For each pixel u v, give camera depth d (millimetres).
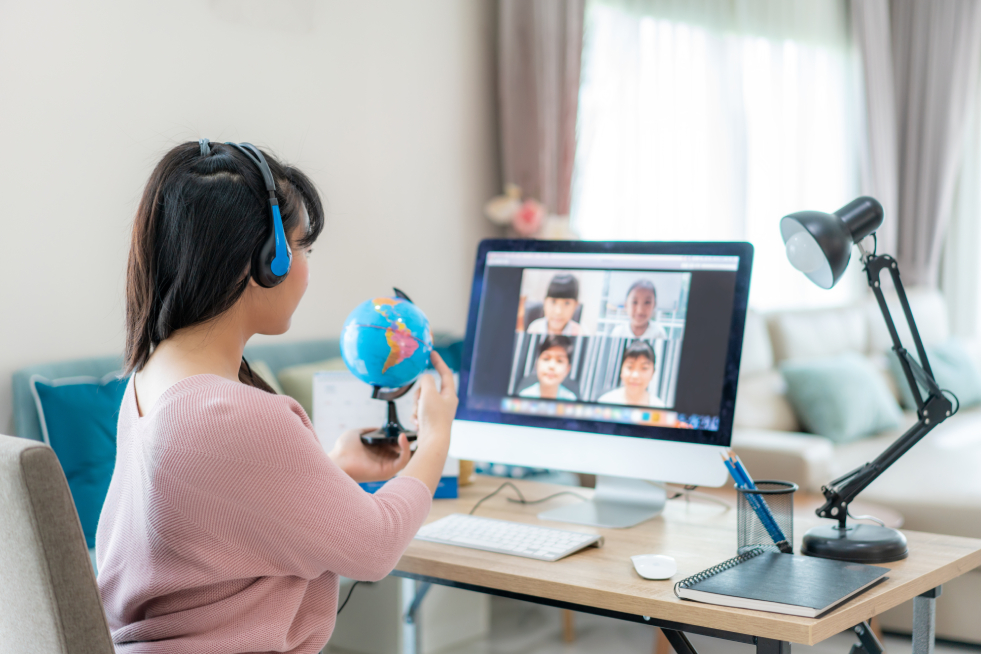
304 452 878
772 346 3588
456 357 3012
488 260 1619
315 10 2838
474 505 1572
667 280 1456
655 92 3732
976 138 5293
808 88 4695
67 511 812
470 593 2604
